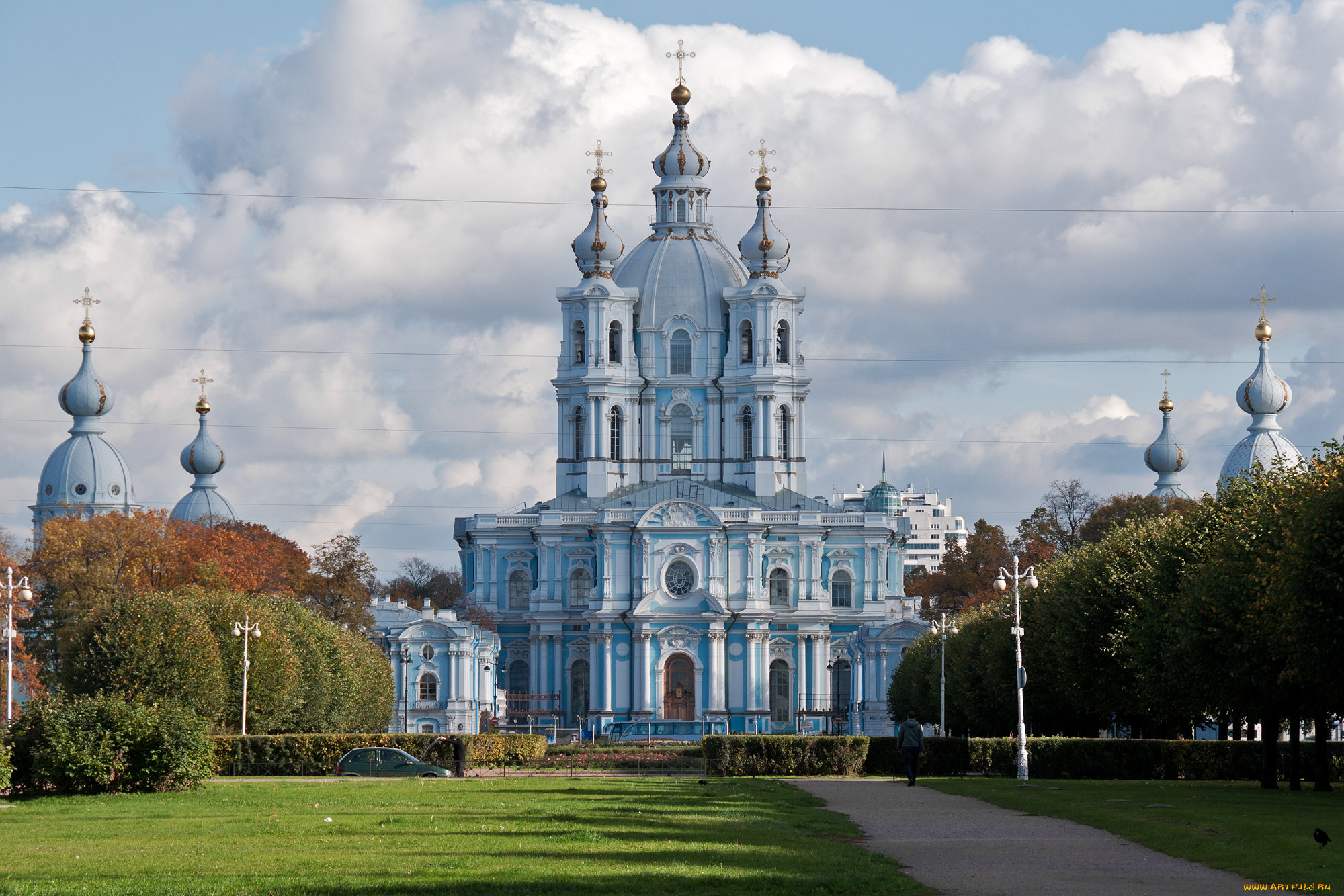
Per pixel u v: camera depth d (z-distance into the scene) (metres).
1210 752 88.00
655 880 39.78
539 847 46.62
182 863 43.03
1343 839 48.41
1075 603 98.38
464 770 98.12
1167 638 82.69
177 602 104.75
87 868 42.09
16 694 135.75
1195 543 86.12
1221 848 47.12
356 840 48.91
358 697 126.50
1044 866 45.22
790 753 95.38
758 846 47.88
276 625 117.31
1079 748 90.38
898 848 50.03
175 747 72.56
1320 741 73.31
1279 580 67.38
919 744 80.31
